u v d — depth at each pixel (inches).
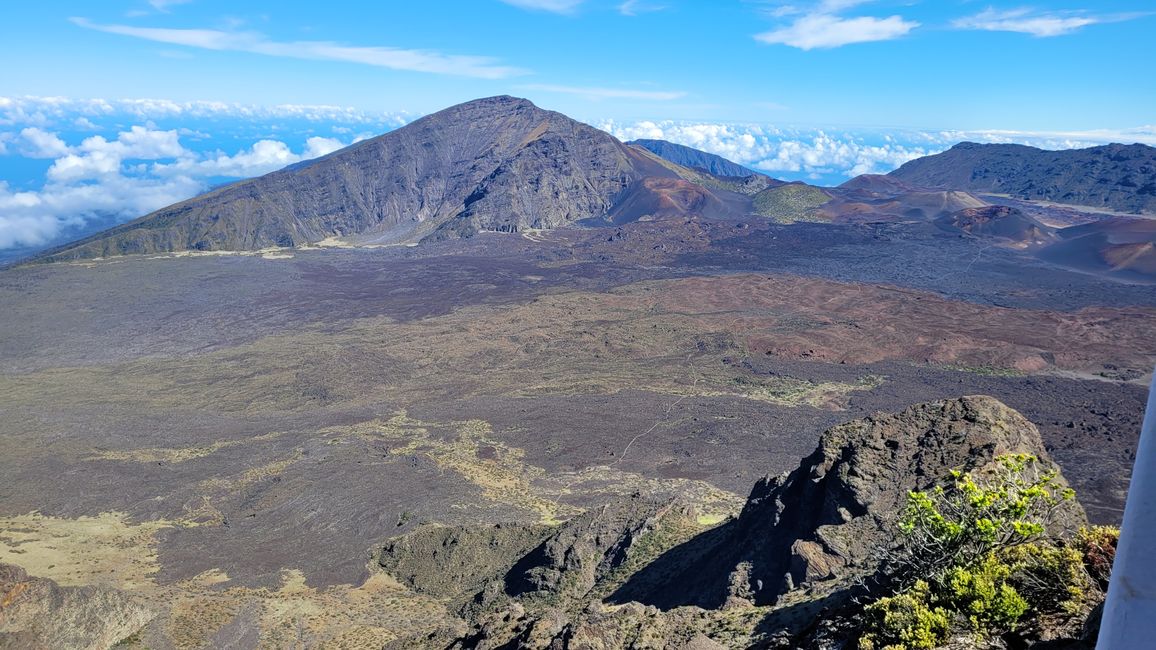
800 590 788.0
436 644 1023.6
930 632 353.4
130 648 1354.6
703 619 740.0
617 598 1355.8
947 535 411.2
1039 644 326.3
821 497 1182.3
